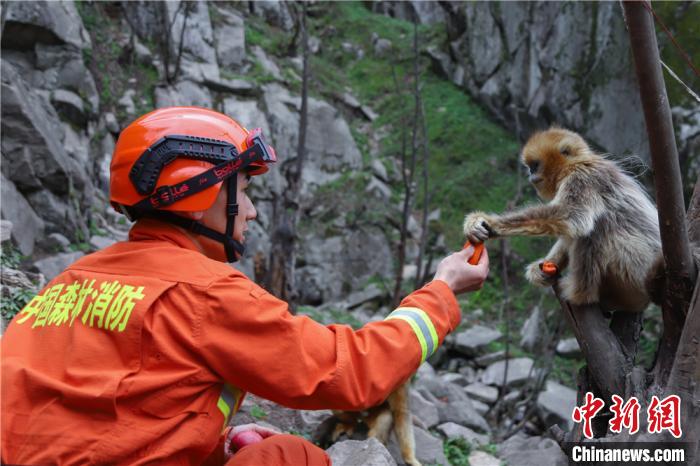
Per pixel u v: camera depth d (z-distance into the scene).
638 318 3.26
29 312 1.77
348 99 14.09
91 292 1.69
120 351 1.61
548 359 7.79
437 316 1.81
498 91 13.07
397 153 13.18
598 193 3.38
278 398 1.64
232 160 1.78
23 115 7.70
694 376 2.21
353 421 5.21
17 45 9.73
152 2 12.64
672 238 2.23
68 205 8.21
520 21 12.38
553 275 3.47
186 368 1.61
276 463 1.92
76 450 1.55
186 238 1.83
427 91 14.48
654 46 1.89
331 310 9.73
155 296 1.63
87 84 10.33
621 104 10.21
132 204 1.79
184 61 12.23
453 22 14.40
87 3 12.12
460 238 11.66
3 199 7.05
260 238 10.67
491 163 12.67
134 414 1.59
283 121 12.21
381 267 11.36
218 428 1.70
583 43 10.91
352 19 16.47
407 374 1.73
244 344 1.61
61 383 1.59
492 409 7.61
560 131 3.82
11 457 1.55
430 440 5.52
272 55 13.92
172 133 1.77
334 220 11.66
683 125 8.96
